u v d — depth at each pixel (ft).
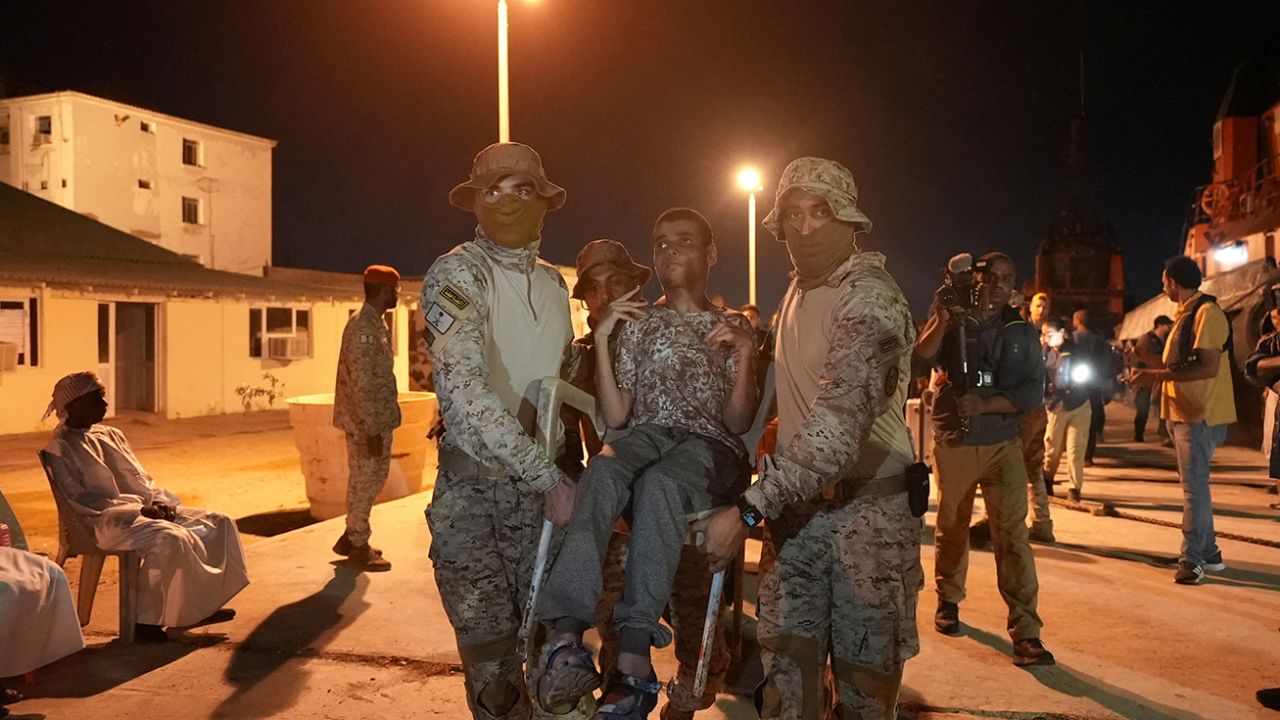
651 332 9.89
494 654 9.96
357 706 13.85
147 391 66.28
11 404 55.83
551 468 9.21
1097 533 26.12
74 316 59.41
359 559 21.75
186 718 13.47
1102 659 15.76
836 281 9.50
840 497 9.57
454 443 10.09
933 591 19.97
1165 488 34.40
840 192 9.53
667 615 11.87
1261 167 95.55
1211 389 20.20
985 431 15.44
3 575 13.82
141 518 16.96
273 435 56.65
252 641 16.71
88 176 131.54
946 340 16.06
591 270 13.33
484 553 9.93
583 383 10.93
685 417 9.44
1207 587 20.31
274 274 117.19
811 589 9.68
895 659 9.61
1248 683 14.70
